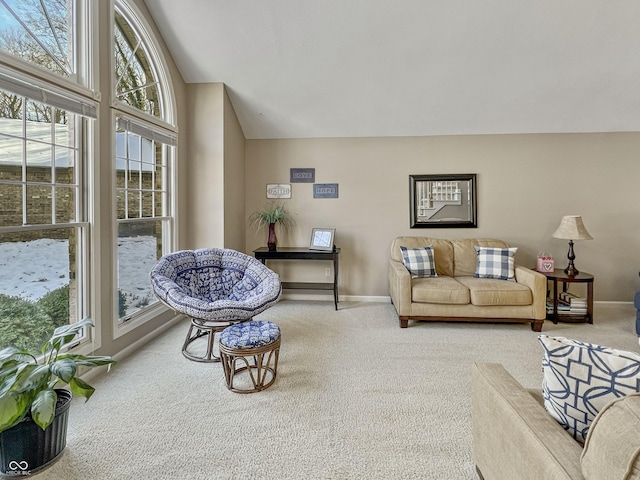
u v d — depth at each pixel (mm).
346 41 3244
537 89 3707
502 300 3363
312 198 4641
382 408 2049
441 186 4465
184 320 3760
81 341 2359
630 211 4281
